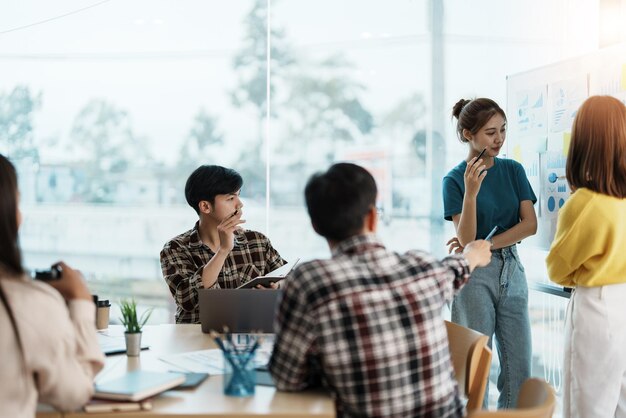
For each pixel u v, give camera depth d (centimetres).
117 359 222
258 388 186
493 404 407
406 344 164
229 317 253
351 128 441
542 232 367
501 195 339
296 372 172
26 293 162
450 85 432
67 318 167
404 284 168
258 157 448
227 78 446
